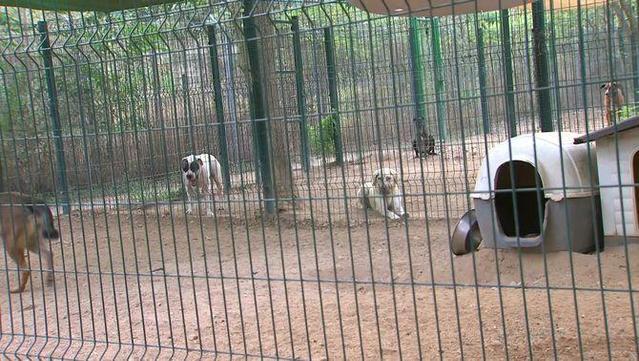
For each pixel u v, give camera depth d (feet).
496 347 13.74
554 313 15.26
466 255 21.24
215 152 34.35
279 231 12.99
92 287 23.29
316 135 35.47
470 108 37.73
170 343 16.11
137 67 29.37
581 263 18.39
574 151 20.10
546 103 31.60
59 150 30.07
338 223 30.76
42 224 23.22
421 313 16.47
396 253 24.58
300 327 16.42
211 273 23.89
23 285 23.38
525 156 20.04
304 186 34.09
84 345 16.65
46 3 24.21
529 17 34.96
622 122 18.85
